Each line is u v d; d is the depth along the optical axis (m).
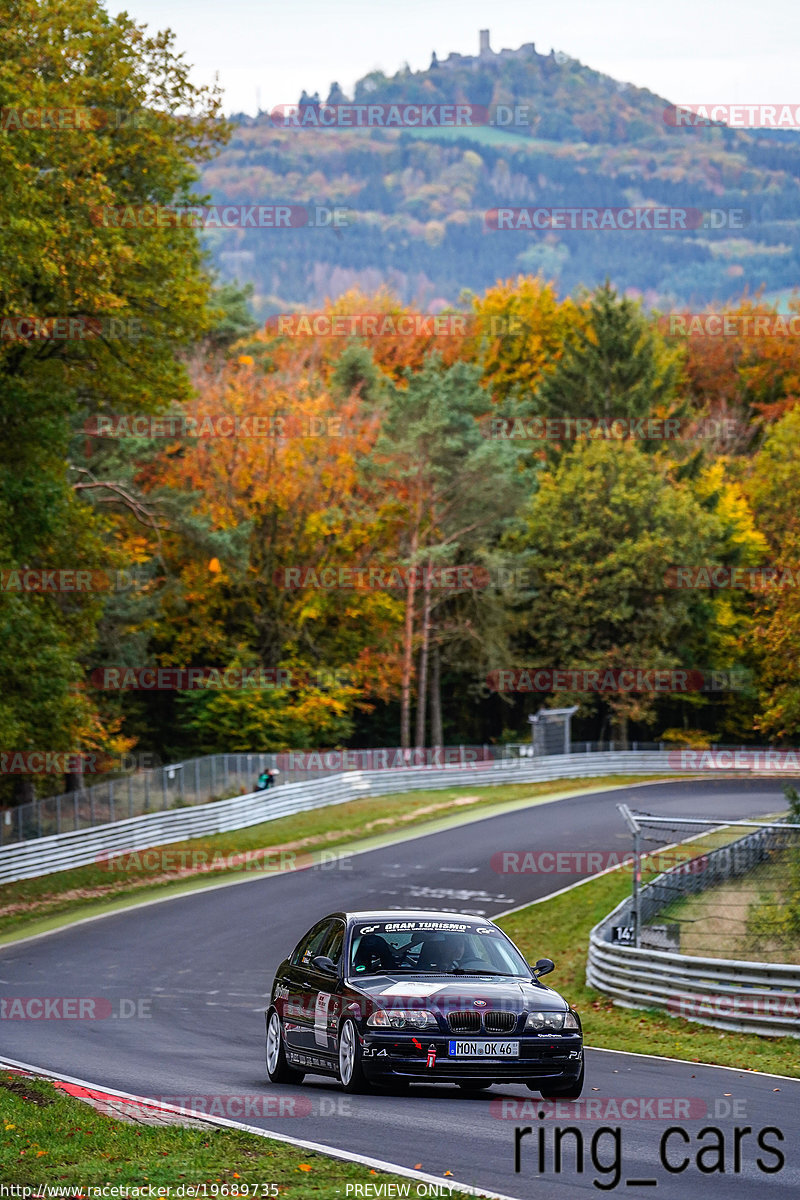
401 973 25.88
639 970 44.50
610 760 132.25
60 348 71.25
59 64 65.06
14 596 70.44
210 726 119.44
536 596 149.62
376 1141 20.36
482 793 114.44
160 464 126.75
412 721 161.88
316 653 135.00
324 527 130.12
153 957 56.03
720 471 158.62
